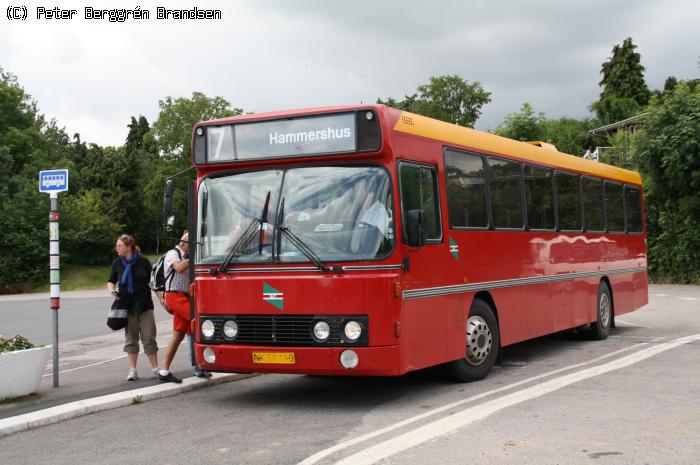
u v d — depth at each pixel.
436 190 9.62
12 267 57.31
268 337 8.63
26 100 76.25
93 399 9.31
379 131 8.54
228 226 9.08
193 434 7.70
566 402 8.59
